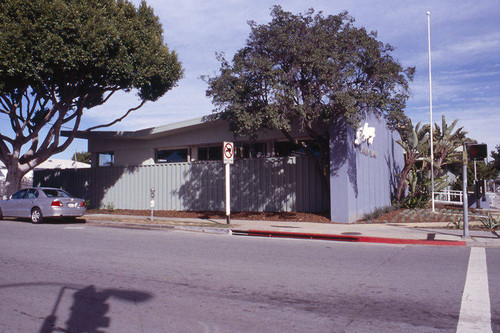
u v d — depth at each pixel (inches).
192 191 797.2
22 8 584.4
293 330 180.9
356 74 549.6
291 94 510.6
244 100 543.5
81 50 601.6
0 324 190.4
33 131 768.3
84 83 719.7
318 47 519.5
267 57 544.1
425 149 781.9
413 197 795.4
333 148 593.6
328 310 209.0
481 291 241.9
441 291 242.8
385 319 194.7
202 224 571.8
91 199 940.0
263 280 271.9
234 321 193.0
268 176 715.4
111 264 323.0
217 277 280.4
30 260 338.0
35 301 226.1
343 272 294.5
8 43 574.9
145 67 691.4
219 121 765.9
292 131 726.5
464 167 456.4
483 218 570.3
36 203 625.3
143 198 860.0
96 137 902.4
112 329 183.0
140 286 257.0
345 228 525.7
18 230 537.3
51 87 714.2
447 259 342.0
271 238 475.2
